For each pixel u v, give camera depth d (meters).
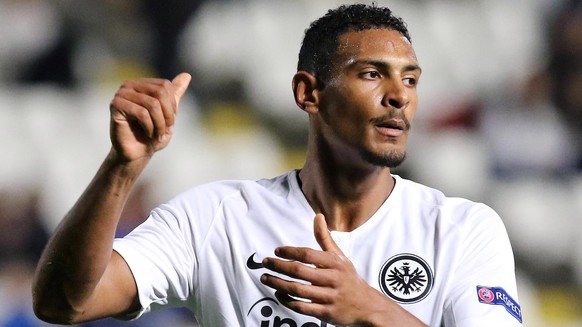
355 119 12.08
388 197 12.66
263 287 12.15
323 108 12.50
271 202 12.78
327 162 12.58
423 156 38.97
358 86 12.06
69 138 39.12
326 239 10.92
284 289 10.70
